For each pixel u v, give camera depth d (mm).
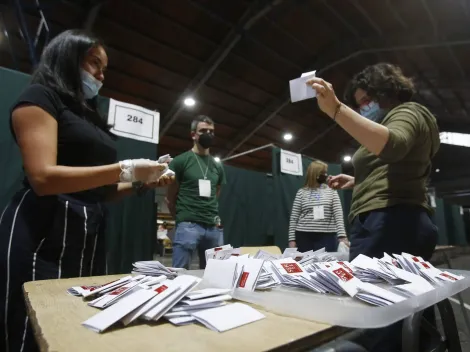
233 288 583
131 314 446
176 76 6078
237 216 2797
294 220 2555
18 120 844
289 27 5352
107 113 1825
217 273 637
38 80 990
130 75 5883
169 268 838
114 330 415
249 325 440
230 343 367
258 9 4820
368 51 5609
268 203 3051
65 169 791
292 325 442
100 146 1062
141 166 859
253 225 2893
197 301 500
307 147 9375
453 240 6125
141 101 6602
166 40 5301
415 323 568
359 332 636
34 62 2797
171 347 355
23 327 793
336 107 790
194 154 2160
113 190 1185
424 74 6098
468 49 5148
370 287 539
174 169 2080
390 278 608
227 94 6824
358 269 653
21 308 809
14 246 843
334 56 5910
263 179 3074
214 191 2133
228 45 5410
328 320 457
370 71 1106
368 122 781
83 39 1065
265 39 5547
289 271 657
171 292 497
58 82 994
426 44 5008
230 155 9164
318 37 5621
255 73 6336
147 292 508
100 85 1168
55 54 1037
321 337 416
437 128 993
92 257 1008
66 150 975
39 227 887
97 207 1054
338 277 565
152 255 1993
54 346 356
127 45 5234
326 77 6602
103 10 4543
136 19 4812
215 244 2066
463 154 9773
